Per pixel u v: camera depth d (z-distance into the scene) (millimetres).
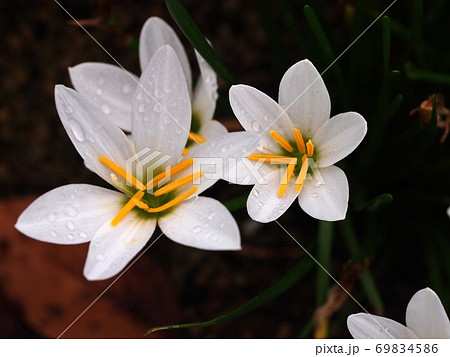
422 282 358
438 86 324
